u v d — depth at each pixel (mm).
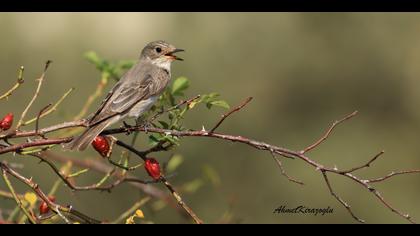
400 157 16359
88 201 13547
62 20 15930
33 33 15703
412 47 16953
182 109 7676
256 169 15695
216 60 16609
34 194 7363
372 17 17031
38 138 7344
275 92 16688
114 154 12133
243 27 16797
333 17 17000
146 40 16344
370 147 16344
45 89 15312
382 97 16922
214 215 14555
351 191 15641
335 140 16469
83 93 15352
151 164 7219
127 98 8812
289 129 16578
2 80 15242
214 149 15461
